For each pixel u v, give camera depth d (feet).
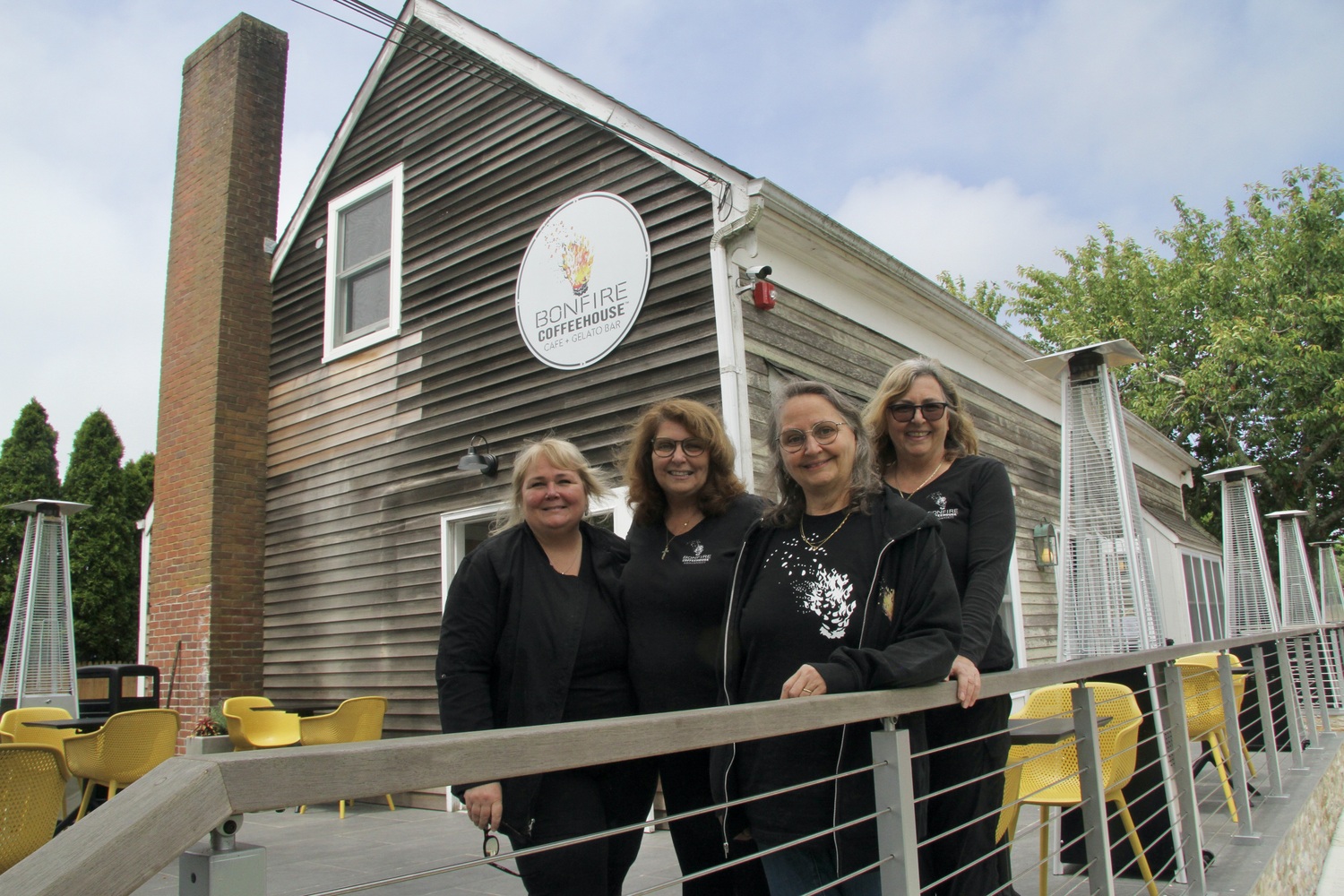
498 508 20.68
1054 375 17.57
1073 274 69.36
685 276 18.34
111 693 23.26
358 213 26.04
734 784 6.51
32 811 10.82
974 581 7.18
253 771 2.54
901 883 5.40
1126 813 10.94
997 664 7.60
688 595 7.20
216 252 26.78
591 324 19.70
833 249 19.79
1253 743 20.08
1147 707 13.85
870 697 5.27
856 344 21.24
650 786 7.43
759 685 6.49
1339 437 54.44
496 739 3.26
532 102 21.84
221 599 24.89
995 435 27.78
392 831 17.97
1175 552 37.86
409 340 23.47
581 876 6.49
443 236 23.27
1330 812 18.49
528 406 20.59
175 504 26.43
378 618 22.84
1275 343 53.52
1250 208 60.18
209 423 25.75
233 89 27.63
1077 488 16.72
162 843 2.30
